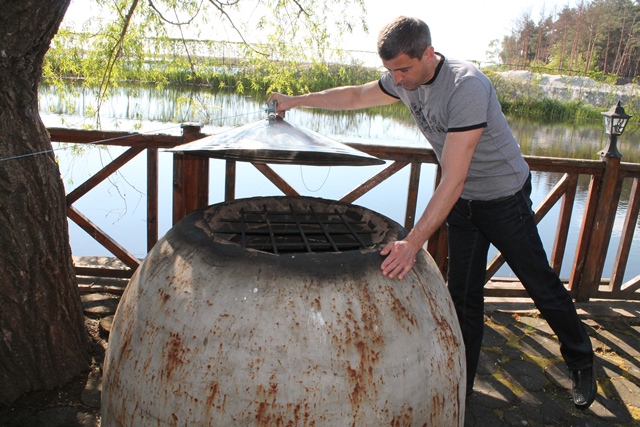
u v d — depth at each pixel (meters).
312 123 12.51
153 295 1.50
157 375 1.39
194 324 1.36
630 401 2.60
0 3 1.82
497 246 2.29
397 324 1.42
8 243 2.05
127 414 1.46
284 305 1.34
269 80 5.46
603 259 3.57
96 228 3.30
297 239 2.09
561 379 2.76
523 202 2.20
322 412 1.30
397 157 3.24
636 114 17.48
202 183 3.20
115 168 3.16
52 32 2.03
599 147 11.41
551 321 2.41
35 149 2.09
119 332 1.58
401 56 1.77
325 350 1.32
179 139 3.09
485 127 1.87
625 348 3.13
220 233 1.75
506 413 2.46
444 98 1.90
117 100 11.86
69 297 2.40
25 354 2.25
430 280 1.65
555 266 3.60
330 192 6.93
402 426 1.39
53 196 2.21
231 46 5.40
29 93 2.05
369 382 1.34
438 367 1.50
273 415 1.29
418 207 6.48
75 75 6.40
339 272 1.43
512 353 2.99
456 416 1.61
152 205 3.24
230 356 1.31
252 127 1.82
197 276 1.44
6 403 2.26
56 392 2.37
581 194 8.09
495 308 3.52
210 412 1.31
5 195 2.00
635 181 3.45
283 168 8.09
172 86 11.63
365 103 2.43
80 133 3.04
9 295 2.12
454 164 1.77
